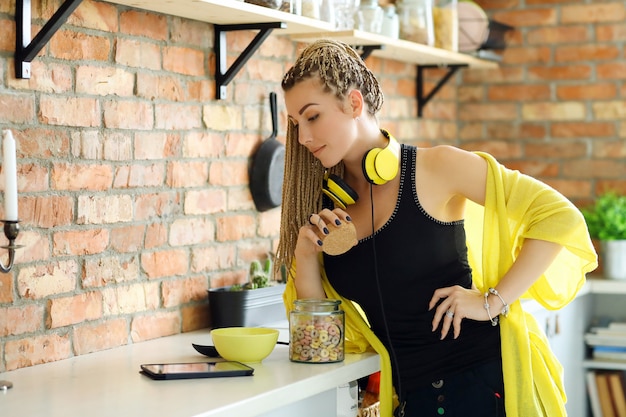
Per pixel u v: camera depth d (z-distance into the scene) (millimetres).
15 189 1812
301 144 2168
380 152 2070
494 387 2113
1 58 2014
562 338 3428
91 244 2277
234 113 2762
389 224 2113
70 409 1706
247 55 2629
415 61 3654
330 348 2096
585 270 2164
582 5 3904
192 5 2305
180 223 2574
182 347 2363
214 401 1743
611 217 3594
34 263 2121
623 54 3854
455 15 3559
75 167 2219
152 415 1648
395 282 2139
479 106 4105
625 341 3680
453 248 2143
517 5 4004
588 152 3930
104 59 2291
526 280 2076
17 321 2084
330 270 2236
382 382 2180
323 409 2068
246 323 2602
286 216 2266
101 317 2316
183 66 2553
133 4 2303
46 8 2119
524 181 2113
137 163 2410
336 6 2916
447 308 2107
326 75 2041
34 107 2102
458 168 2096
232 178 2770
